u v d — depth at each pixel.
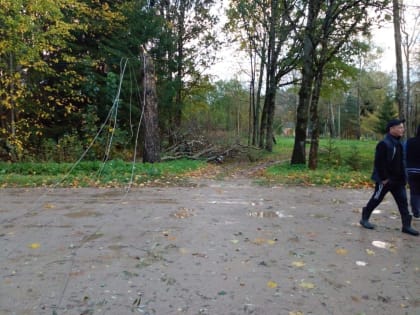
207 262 4.47
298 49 22.70
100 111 18.53
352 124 70.00
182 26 22.84
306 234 5.64
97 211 7.18
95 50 19.48
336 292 3.68
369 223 6.05
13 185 10.33
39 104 17.66
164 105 20.14
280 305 3.41
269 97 28.11
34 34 14.27
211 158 20.34
